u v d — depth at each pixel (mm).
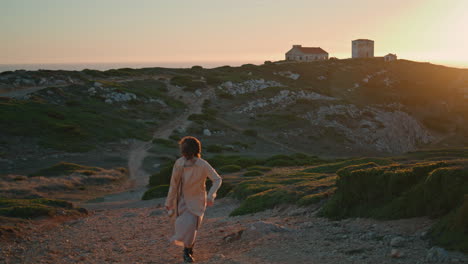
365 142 73500
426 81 136125
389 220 6047
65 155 44719
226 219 9648
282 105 84312
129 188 32844
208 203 5047
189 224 4984
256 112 79500
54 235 8078
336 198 7375
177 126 64938
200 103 80062
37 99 61344
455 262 4074
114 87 74750
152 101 75000
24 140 46781
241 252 5473
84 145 49281
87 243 7305
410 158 19047
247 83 95188
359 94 114000
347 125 78062
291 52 165000
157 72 103000
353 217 6789
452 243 4520
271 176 18703
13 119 50562
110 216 11203
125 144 52906
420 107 109812
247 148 59531
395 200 6223
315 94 94938
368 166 8523
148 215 11078
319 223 6859
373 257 4637
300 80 120062
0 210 9648
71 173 34750
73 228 8969
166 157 47219
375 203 6641
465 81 138125
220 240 6551
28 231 8234
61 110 59125
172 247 6566
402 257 4488
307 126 74000
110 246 7000
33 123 51188
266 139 66125
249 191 13445
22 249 6852
